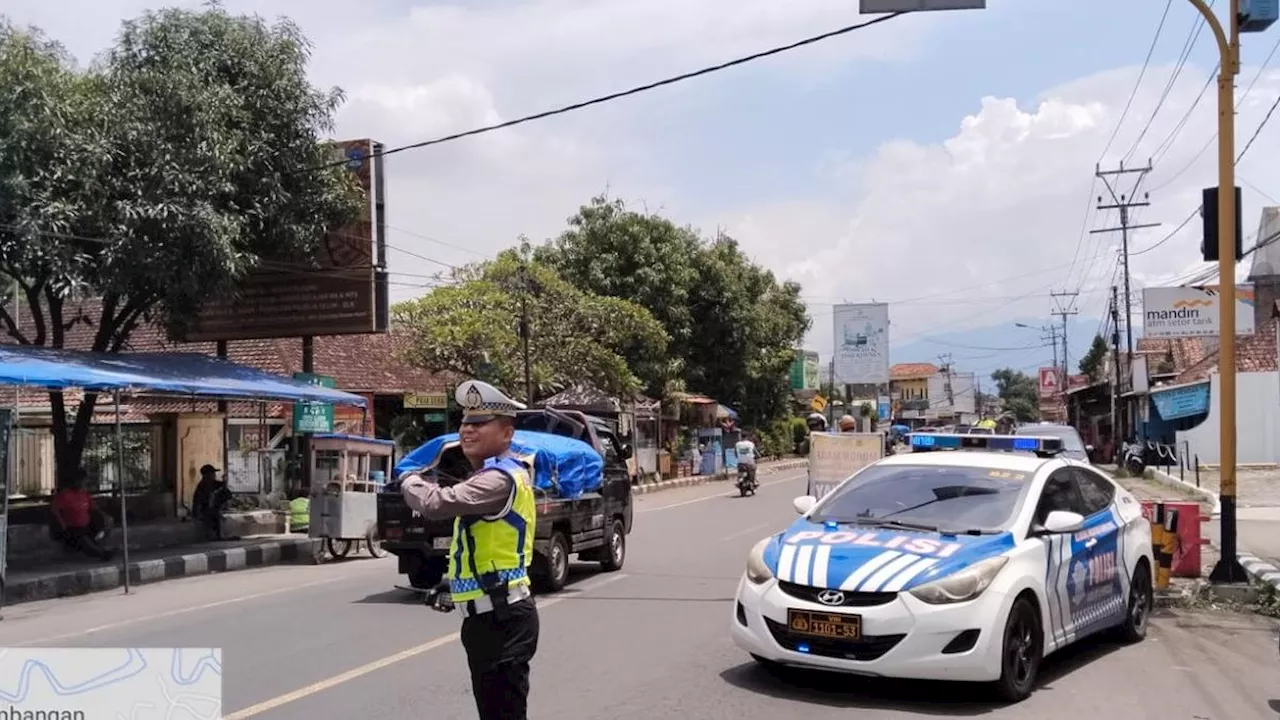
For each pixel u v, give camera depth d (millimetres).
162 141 14594
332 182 17188
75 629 10195
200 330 20234
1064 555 7504
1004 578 6699
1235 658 8203
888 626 6441
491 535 4488
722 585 12133
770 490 30688
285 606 11086
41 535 14656
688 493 30703
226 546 16641
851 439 15125
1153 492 25875
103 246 14312
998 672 6539
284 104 16297
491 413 4637
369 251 19281
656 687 7254
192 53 15609
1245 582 10602
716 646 8625
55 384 12375
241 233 15859
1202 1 10836
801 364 60250
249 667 7969
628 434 31812
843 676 7422
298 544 17047
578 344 28984
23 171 13656
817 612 6617
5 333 27344
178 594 12656
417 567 11539
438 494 4426
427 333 25875
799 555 7027
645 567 13789
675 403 37000
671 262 37844
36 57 14289
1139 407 43156
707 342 41219
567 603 10914
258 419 23797
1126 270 41531
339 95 16922
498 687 4500
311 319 19562
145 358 15805
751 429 47750
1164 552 10648
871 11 9445
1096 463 44406
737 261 44250
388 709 6699
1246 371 33875
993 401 114500
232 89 15773
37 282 15406
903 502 7773
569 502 12016
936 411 90438
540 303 28812
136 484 17875
